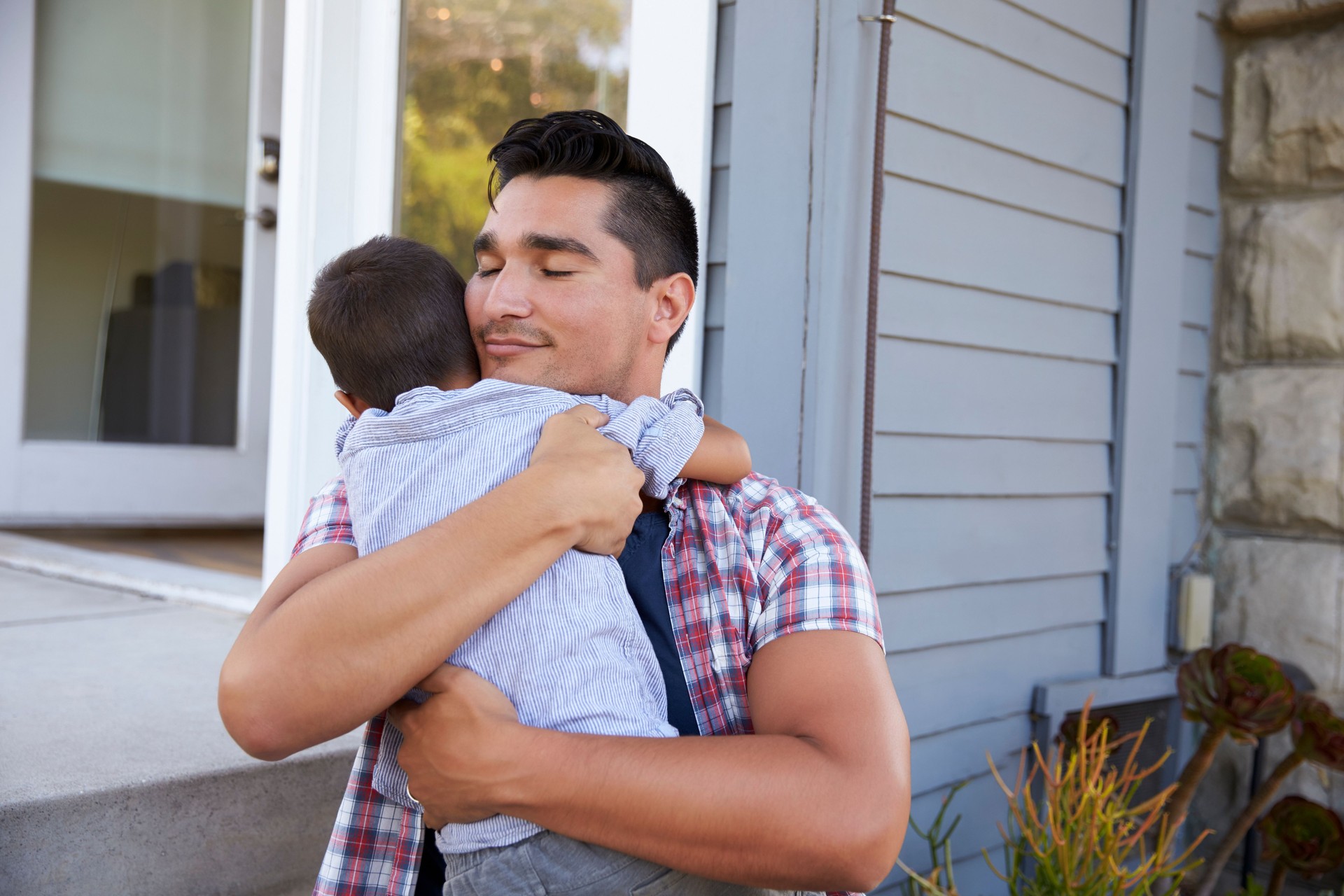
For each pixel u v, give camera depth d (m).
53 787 1.23
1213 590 2.53
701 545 0.92
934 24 1.84
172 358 3.52
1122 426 2.30
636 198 0.97
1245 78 2.52
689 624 0.89
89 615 2.29
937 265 1.89
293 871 1.42
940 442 1.93
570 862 0.77
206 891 1.33
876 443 1.81
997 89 1.98
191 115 3.54
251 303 3.30
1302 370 2.42
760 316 1.73
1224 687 1.94
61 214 3.44
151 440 3.53
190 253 3.57
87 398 3.49
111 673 1.80
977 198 1.96
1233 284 2.54
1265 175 2.48
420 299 0.98
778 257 1.71
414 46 2.33
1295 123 2.42
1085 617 2.28
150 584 2.54
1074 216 2.18
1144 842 2.07
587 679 0.80
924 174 1.85
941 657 1.97
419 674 0.74
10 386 3.17
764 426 1.71
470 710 0.75
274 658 0.72
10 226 3.24
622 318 0.97
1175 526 2.50
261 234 3.28
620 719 0.80
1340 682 2.33
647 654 0.86
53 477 3.17
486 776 0.74
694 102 1.80
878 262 1.70
